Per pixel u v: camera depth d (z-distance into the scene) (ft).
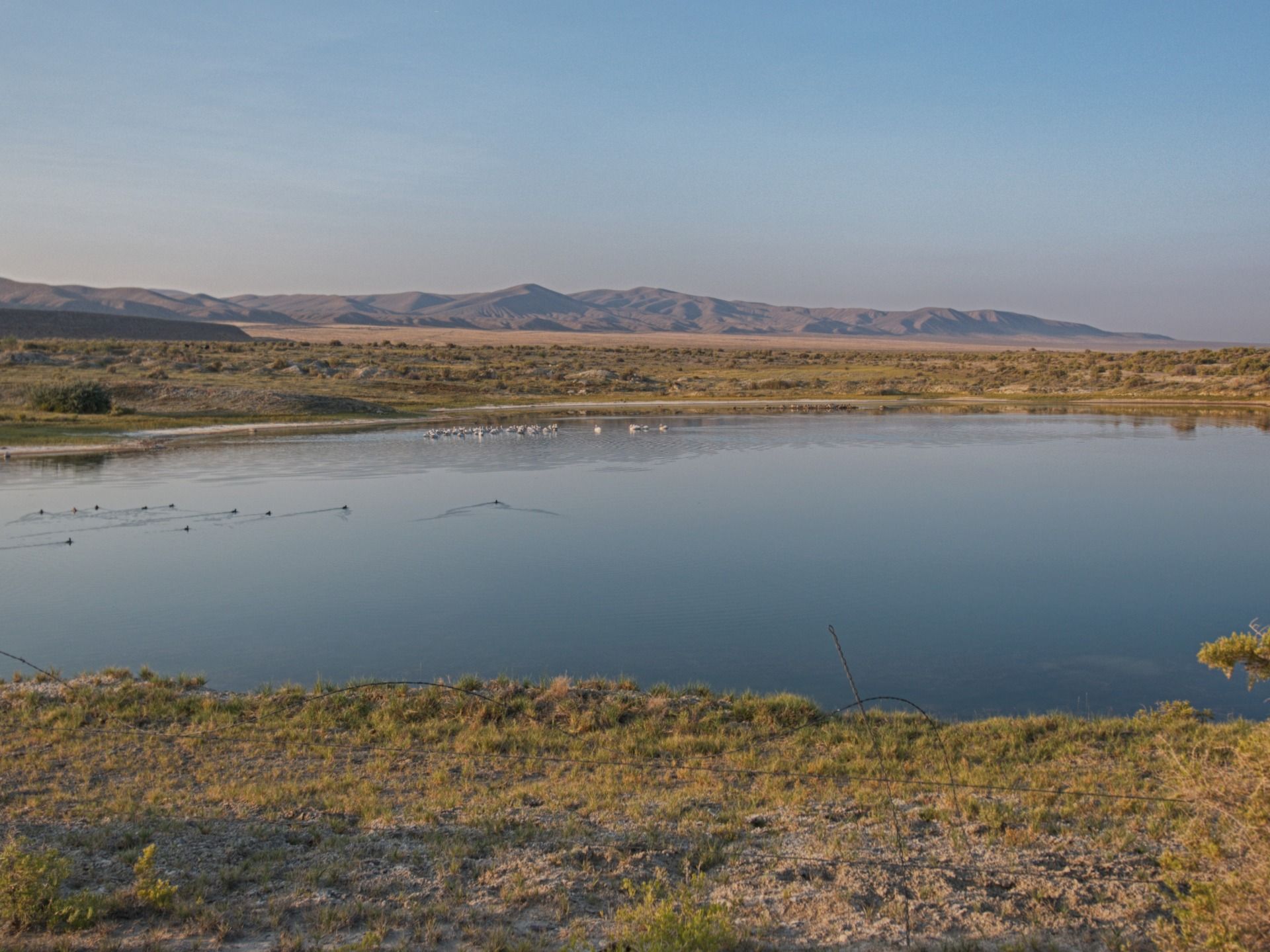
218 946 24.68
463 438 209.56
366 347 526.16
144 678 55.62
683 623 69.87
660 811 35.19
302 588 80.84
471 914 26.68
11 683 54.13
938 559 90.99
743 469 158.10
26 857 27.07
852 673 58.18
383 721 47.39
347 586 81.46
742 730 46.60
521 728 46.83
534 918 26.55
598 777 39.75
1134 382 361.10
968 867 29.81
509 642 65.16
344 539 102.17
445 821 34.37
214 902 27.35
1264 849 24.23
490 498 129.29
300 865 30.22
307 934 25.41
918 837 32.65
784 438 209.56
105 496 131.44
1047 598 76.48
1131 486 138.00
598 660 61.26
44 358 341.41
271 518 114.73
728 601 75.87
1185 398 324.19
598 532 105.29
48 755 41.91
